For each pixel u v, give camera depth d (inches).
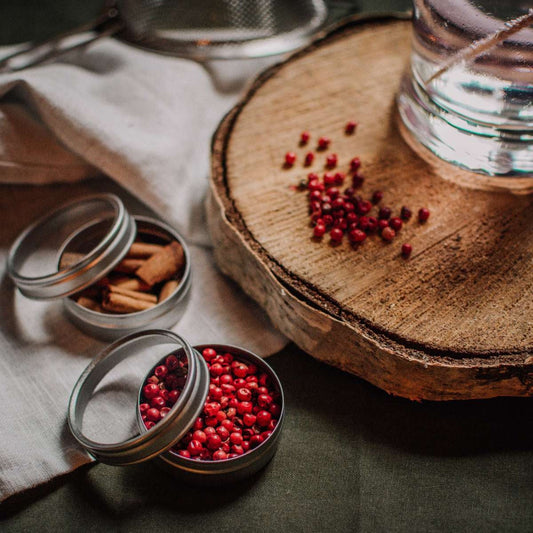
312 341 12.8
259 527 11.8
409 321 12.1
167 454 11.7
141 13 17.3
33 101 14.9
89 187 16.0
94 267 13.3
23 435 12.5
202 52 16.6
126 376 13.0
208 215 14.2
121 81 15.8
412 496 12.0
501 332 12.0
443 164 14.0
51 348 13.6
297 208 13.5
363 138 14.5
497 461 12.3
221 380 12.6
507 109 13.0
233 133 14.6
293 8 17.7
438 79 13.2
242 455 11.6
